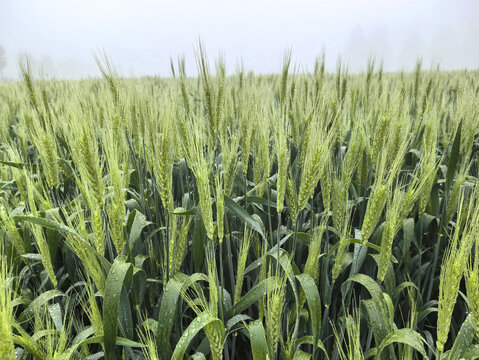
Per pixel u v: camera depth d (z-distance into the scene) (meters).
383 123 3.79
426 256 4.65
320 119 3.42
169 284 2.65
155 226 4.19
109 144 2.85
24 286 3.66
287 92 4.81
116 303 2.32
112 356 2.38
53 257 3.57
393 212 2.50
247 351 3.84
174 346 3.41
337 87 5.92
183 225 3.07
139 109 4.23
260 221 3.54
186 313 3.88
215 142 3.86
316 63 5.70
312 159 2.79
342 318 2.95
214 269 2.55
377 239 3.69
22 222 3.87
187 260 4.22
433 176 3.75
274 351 2.36
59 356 2.11
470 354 2.25
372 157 3.95
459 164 4.64
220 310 2.70
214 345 2.23
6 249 3.64
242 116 3.92
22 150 5.37
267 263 3.54
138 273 3.15
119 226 2.72
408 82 8.51
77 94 4.90
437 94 7.48
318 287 3.40
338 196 3.37
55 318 2.77
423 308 3.68
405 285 3.27
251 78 5.88
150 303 3.63
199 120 3.97
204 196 2.52
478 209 2.06
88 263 2.52
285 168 2.76
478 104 4.53
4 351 1.58
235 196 4.68
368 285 2.79
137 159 4.52
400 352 2.87
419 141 5.65
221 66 4.30
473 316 1.90
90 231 4.01
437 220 4.30
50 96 9.28
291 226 4.28
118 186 2.70
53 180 3.52
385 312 2.67
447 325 1.94
